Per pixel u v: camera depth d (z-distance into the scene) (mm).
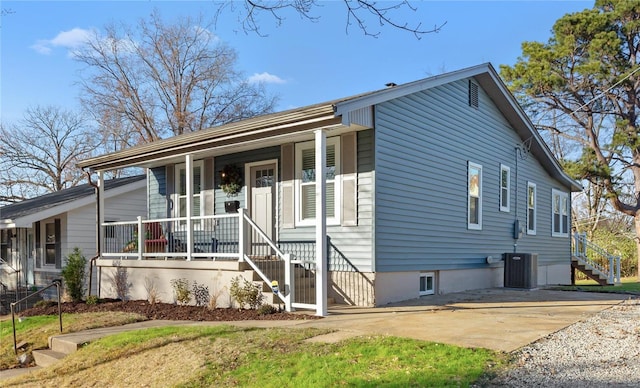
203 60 31578
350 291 10180
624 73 23281
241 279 9758
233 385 5242
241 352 6238
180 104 31516
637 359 5449
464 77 12766
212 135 10242
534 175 17109
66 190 22656
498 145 14859
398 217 10562
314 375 5105
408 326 7449
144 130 31266
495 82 13898
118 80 30422
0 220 15438
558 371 4996
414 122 11164
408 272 10891
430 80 11359
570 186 19703
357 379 4895
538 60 24594
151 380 5914
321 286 8703
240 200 12453
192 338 7117
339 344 6262
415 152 11156
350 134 10297
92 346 7566
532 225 16766
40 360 7914
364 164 10102
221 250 12664
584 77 23719
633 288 14812
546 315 8586
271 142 11062
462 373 4906
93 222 17188
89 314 10281
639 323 7707
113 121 30438
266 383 5113
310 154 11062
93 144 32812
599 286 16156
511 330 7082
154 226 12734
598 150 25656
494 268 14344
